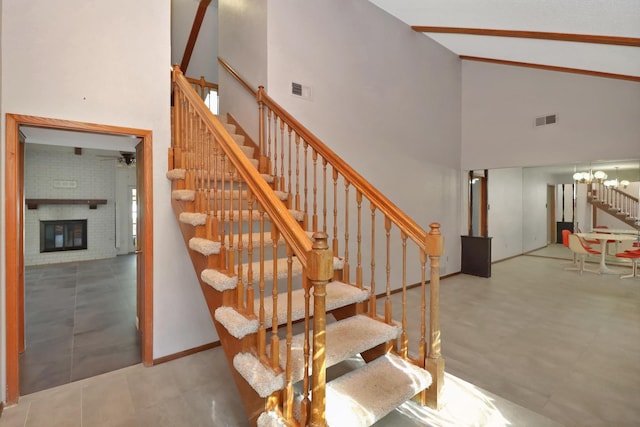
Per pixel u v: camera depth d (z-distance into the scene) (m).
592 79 4.64
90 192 7.86
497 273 5.86
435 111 5.35
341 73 3.95
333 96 3.87
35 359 2.72
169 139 2.69
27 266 6.99
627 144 4.36
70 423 1.91
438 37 4.99
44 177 7.30
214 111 5.62
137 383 2.35
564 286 4.94
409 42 4.84
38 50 2.19
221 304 1.93
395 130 4.65
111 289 5.07
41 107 2.20
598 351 2.77
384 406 1.63
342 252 3.95
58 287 5.19
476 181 6.21
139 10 2.58
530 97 5.21
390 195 4.60
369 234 4.27
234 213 2.55
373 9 4.31
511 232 7.06
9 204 2.10
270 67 3.32
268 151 3.26
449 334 3.14
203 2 4.95
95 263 7.33
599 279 5.33
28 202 7.04
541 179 6.31
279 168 3.42
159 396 2.19
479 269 5.68
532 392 2.16
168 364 2.63
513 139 5.39
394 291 4.63
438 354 1.98
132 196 8.62
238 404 2.10
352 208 4.07
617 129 4.44
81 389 2.27
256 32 3.45
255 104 3.51
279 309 1.91
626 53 3.38
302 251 1.44
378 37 4.38
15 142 2.12
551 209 6.11
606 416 1.92
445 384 2.26
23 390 2.26
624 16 2.52
